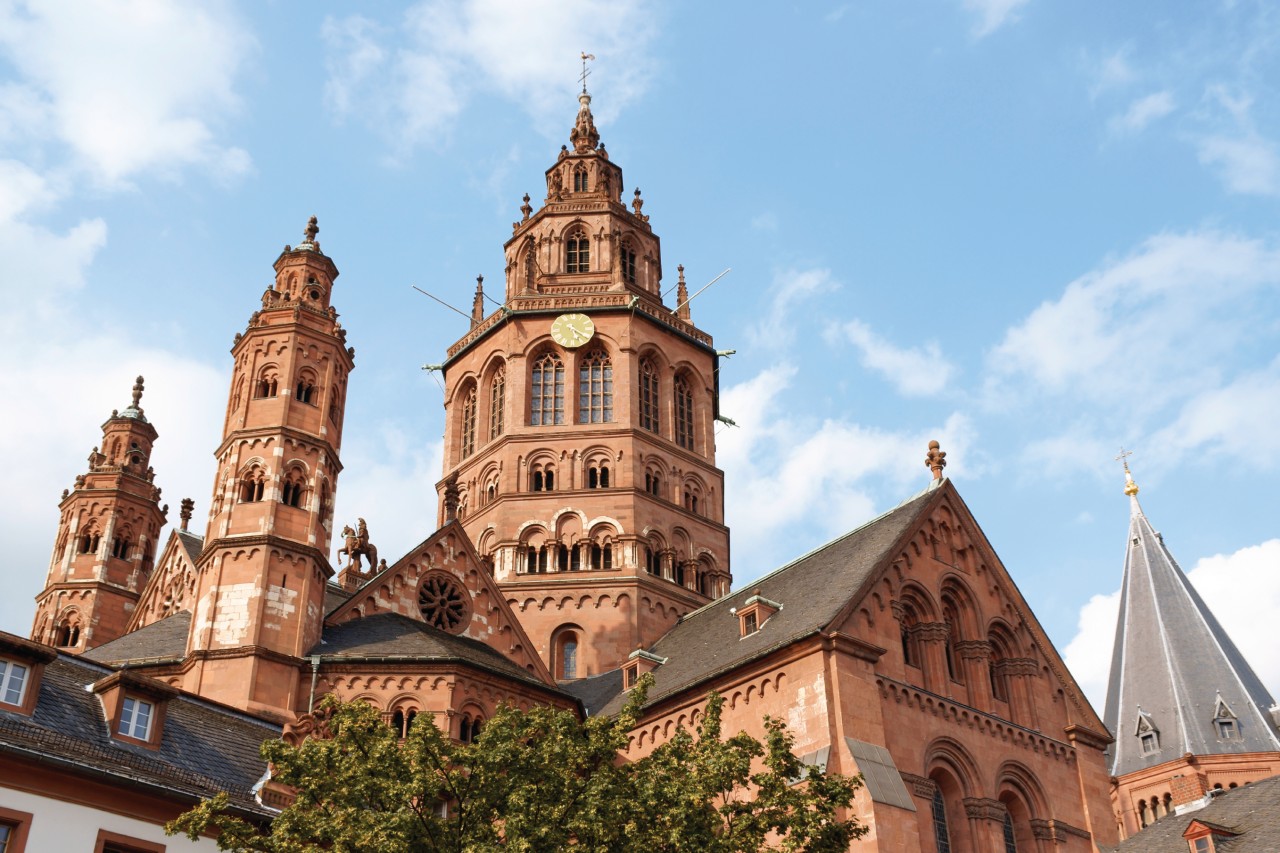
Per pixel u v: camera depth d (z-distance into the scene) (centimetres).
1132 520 11288
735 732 5325
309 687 5531
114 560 7825
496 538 7669
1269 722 9681
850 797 3762
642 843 3322
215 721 4244
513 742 3419
